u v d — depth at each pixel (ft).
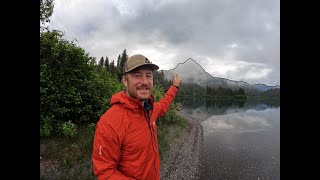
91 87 28.27
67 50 25.21
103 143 5.67
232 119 90.89
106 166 5.65
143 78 6.23
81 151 20.54
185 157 30.09
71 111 26.08
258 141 46.60
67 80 25.23
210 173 26.27
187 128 52.34
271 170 28.07
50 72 23.90
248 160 32.24
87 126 26.76
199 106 183.11
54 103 23.82
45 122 21.97
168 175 23.29
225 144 42.91
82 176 17.20
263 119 93.61
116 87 35.19
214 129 62.28
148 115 6.88
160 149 29.07
